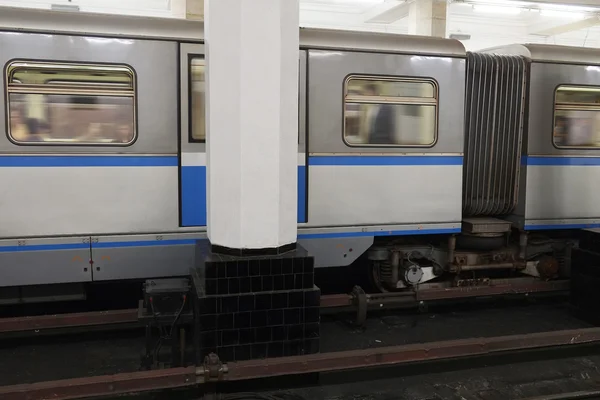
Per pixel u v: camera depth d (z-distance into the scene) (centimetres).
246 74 398
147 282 444
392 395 416
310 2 1426
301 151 533
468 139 603
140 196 502
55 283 504
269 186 415
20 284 484
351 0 1361
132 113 495
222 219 420
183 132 505
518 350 495
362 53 544
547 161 621
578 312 592
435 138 576
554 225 631
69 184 486
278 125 412
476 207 615
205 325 406
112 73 487
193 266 519
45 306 595
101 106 488
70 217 488
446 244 621
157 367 427
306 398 408
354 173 553
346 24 1555
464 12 1534
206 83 429
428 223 582
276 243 422
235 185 412
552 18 1582
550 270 631
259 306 414
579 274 589
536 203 621
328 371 447
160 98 498
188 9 1104
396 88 560
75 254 493
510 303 645
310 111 533
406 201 573
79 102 482
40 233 483
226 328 410
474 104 600
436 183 581
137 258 507
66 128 482
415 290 569
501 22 1647
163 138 503
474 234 607
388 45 553
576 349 503
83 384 359
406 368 460
